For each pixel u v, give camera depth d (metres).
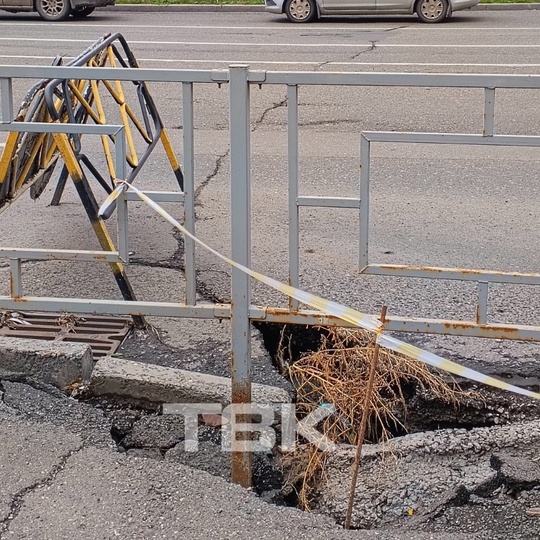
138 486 3.17
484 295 3.29
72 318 4.53
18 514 3.02
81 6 18.52
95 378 3.83
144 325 4.45
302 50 14.09
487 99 3.07
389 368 3.81
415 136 3.15
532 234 5.94
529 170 7.46
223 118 9.23
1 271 5.18
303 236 5.91
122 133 3.40
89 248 5.57
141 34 16.20
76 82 4.74
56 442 3.41
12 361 3.90
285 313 3.31
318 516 3.05
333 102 9.99
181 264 5.33
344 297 4.88
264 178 7.28
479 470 3.35
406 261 5.43
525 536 3.02
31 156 4.46
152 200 3.44
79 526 2.96
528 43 14.61
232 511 3.05
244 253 3.27
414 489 3.26
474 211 6.43
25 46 14.64
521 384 3.99
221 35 16.02
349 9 17.61
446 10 17.56
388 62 12.84
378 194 6.85
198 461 3.48
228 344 4.30
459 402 3.87
